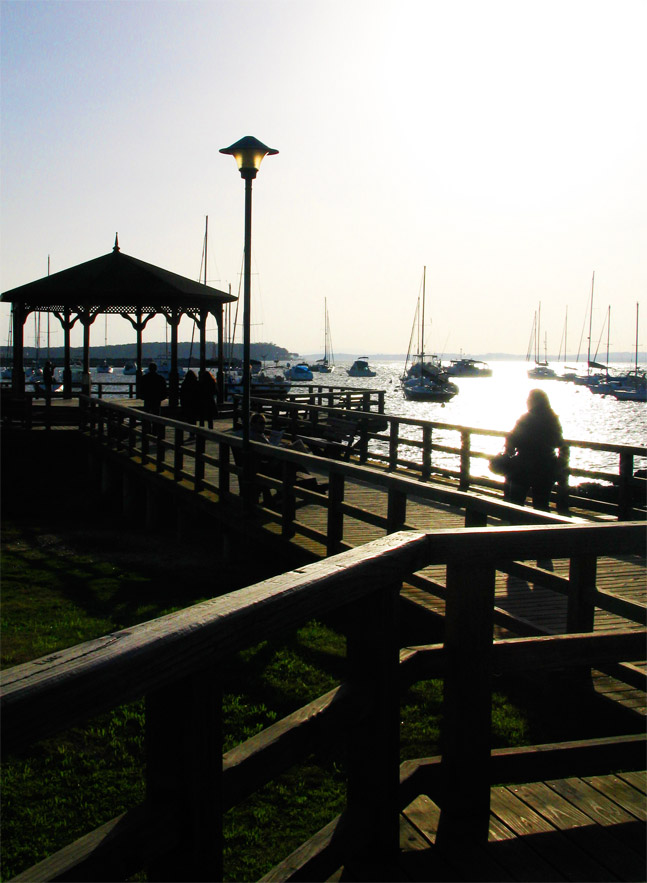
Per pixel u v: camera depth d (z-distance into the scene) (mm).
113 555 12367
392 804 2605
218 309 24594
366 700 2510
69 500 17562
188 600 9609
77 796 4785
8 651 7551
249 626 1869
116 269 23359
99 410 17969
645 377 102750
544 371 142750
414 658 2705
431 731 5391
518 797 3047
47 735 1347
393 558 2502
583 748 3023
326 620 8102
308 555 8398
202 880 1780
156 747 1771
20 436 18797
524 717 5426
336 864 2453
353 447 16938
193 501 12156
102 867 1586
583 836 2771
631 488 9500
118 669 1484
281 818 4480
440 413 72000
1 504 17125
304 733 2230
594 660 3014
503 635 5895
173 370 23656
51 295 22562
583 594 4688
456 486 12664
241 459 10578
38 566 11617
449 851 2666
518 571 5309
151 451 17531
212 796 1804
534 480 9016
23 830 4426
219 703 1820
